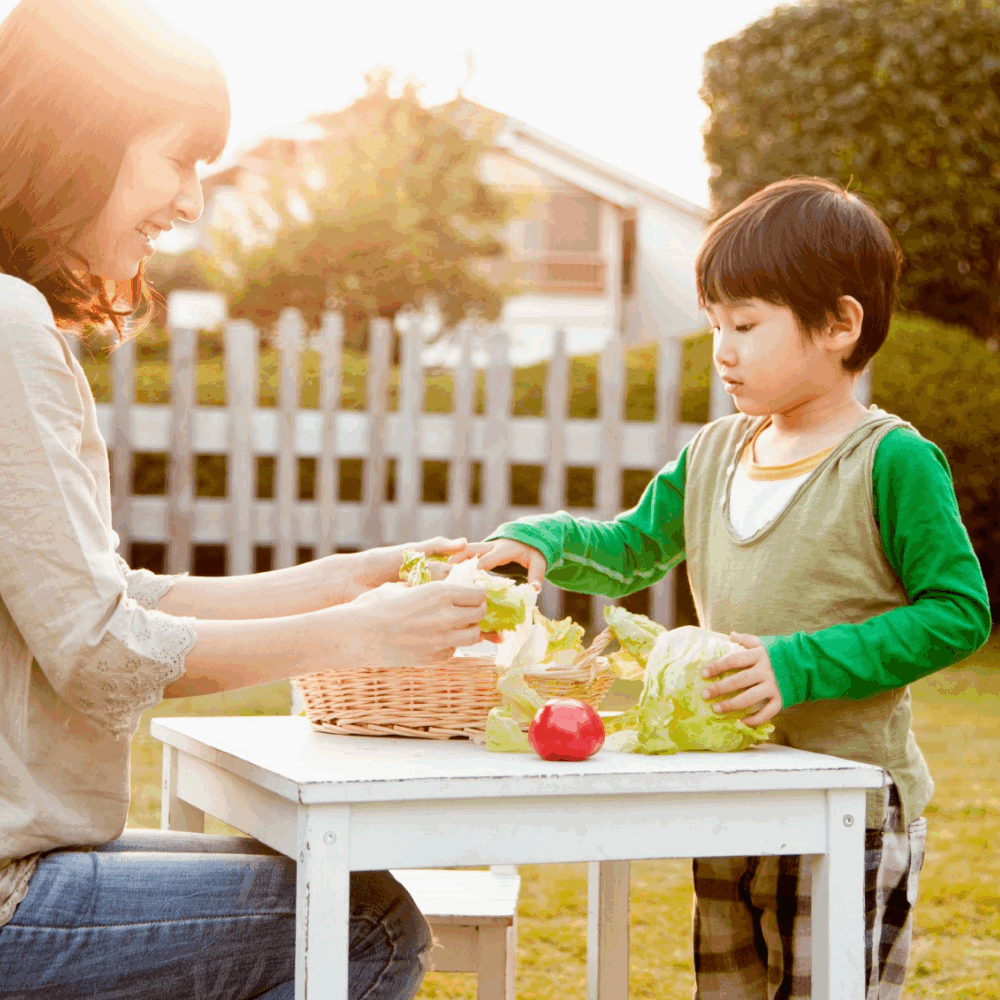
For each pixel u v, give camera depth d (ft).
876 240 6.30
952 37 33.73
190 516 21.90
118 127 4.87
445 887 7.02
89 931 4.64
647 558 7.15
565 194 63.72
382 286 41.11
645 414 23.85
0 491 4.48
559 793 4.56
